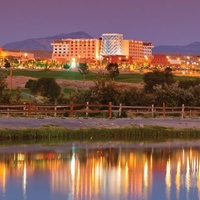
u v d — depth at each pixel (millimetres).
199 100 95750
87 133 68000
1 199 33938
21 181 39094
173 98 94438
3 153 51844
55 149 55656
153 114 85375
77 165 46625
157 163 48750
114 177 41531
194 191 36781
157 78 132125
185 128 76312
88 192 36125
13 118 70375
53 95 138125
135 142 64625
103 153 54312
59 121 70625
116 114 84812
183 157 52719
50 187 37375
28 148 55562
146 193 36062
